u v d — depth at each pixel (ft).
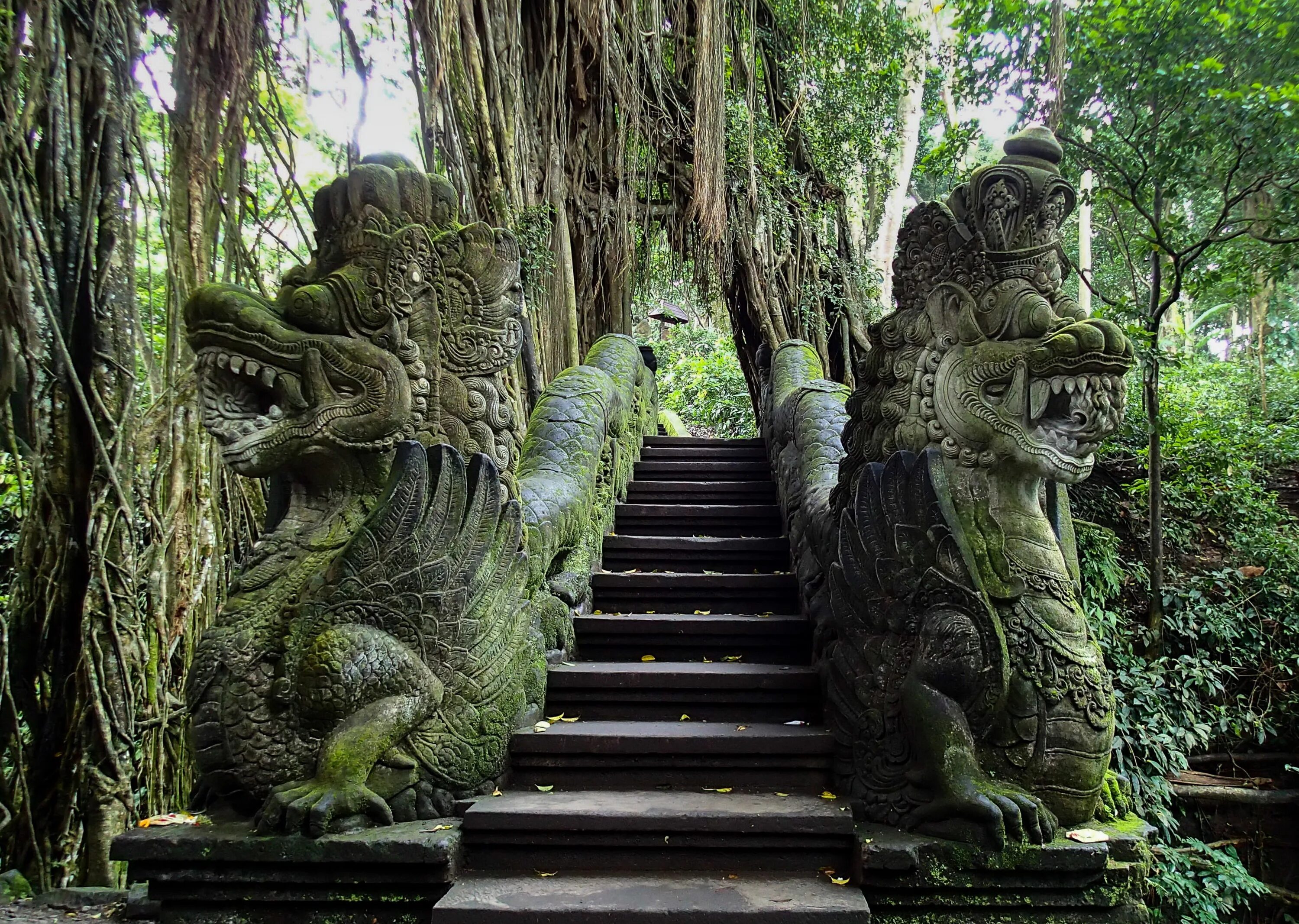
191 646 13.53
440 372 10.29
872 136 34.73
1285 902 17.74
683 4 27.37
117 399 13.19
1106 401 9.02
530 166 20.03
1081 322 9.07
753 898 8.21
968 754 8.84
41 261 12.52
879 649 9.86
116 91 13.32
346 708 8.96
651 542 17.10
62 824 12.75
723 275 30.68
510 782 10.48
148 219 14.02
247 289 9.79
